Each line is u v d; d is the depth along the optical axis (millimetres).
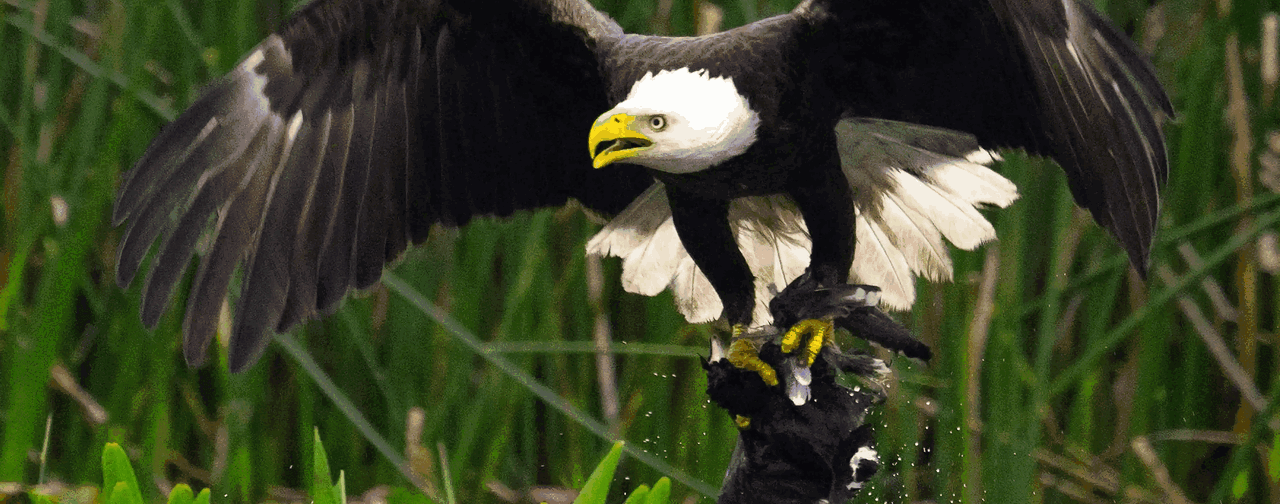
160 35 5809
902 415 5566
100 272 6113
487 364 5664
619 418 5738
